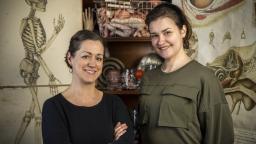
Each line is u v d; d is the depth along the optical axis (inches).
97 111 65.2
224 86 106.1
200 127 67.2
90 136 62.7
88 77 64.2
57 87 106.9
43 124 63.2
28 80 104.6
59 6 107.7
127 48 122.8
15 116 103.2
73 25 108.4
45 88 106.0
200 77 66.2
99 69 65.1
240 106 103.3
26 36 104.6
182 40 69.3
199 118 66.5
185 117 66.1
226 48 106.0
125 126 66.7
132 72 113.8
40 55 105.9
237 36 104.3
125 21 110.7
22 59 104.3
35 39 105.4
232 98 104.8
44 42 106.3
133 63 123.0
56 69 107.0
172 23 65.6
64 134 61.0
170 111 66.7
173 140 66.8
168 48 66.9
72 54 64.8
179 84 67.0
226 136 66.4
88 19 110.7
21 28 104.1
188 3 110.4
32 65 105.1
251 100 101.2
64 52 107.6
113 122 67.3
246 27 103.0
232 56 105.1
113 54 122.7
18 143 103.1
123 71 117.1
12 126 102.9
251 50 101.8
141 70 110.3
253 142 100.7
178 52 68.8
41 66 105.9
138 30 110.7
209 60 108.2
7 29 103.0
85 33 64.7
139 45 122.6
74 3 108.8
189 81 66.5
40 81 105.7
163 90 68.3
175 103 66.5
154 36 67.8
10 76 103.0
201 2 109.0
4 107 102.6
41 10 106.2
